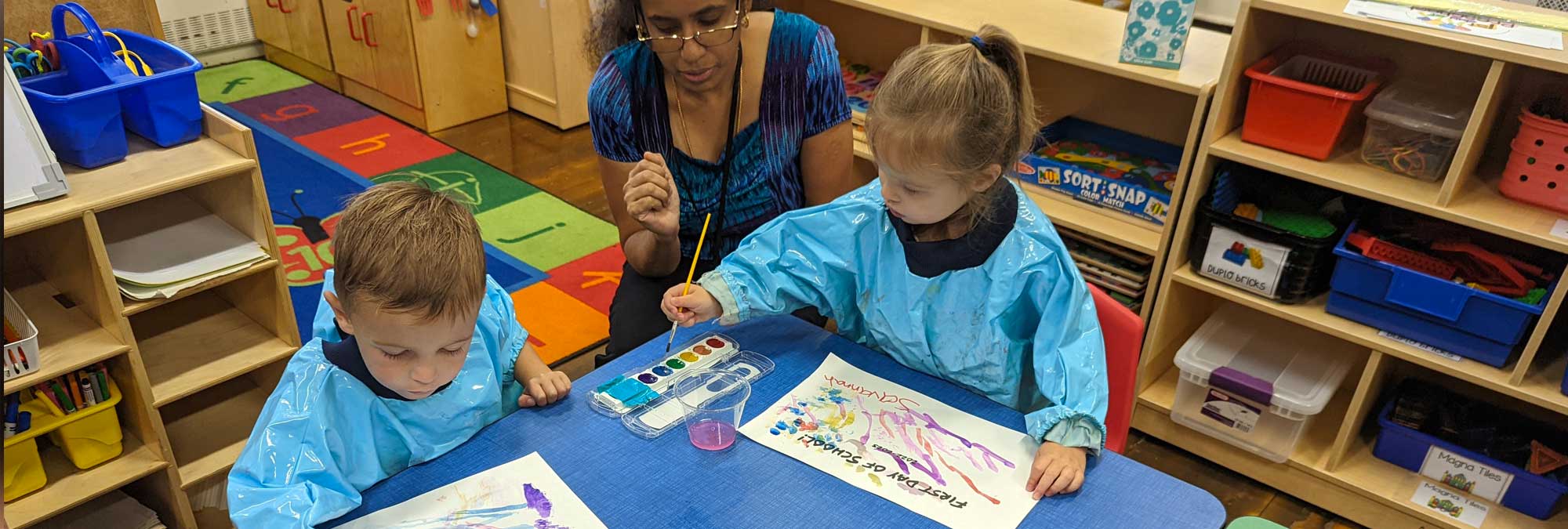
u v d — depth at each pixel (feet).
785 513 3.49
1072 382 3.88
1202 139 6.20
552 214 10.66
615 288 9.27
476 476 3.63
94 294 5.40
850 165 6.31
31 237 5.64
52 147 5.31
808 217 4.43
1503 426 6.56
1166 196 6.88
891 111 3.58
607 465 3.71
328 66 13.70
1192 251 6.71
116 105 5.25
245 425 6.45
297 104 13.33
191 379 5.88
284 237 9.84
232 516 3.23
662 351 4.43
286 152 11.80
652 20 5.17
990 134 3.59
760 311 4.42
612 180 6.14
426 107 12.53
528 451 3.78
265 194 5.69
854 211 4.34
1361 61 6.32
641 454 3.77
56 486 5.60
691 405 4.04
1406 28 5.29
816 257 4.43
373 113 13.19
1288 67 6.37
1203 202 6.53
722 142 5.96
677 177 6.07
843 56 9.27
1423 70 6.26
